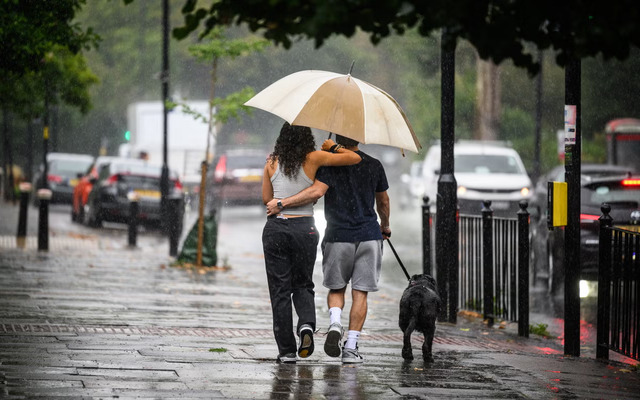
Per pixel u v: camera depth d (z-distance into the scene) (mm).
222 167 98062
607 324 26297
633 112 115562
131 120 122375
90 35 40094
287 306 22078
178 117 109250
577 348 27016
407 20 15266
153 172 74125
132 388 18234
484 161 75750
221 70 162625
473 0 14102
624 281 25188
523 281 30672
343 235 22234
